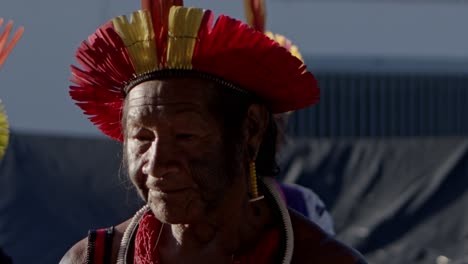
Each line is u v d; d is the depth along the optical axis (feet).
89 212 19.40
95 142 19.94
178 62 6.64
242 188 7.00
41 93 32.27
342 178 21.18
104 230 7.54
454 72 38.45
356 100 37.93
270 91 6.99
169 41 6.63
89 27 32.65
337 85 37.73
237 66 6.71
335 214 20.83
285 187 12.91
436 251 19.93
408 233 20.33
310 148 21.43
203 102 6.65
